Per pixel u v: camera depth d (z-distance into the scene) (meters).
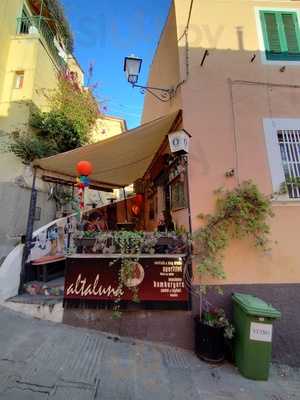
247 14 5.57
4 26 8.95
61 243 6.34
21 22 10.15
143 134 5.25
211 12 5.44
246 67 5.27
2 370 2.98
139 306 4.24
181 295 4.28
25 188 8.27
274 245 4.62
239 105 5.08
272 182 4.85
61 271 5.93
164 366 3.66
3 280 4.55
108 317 4.27
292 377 3.90
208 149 4.82
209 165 4.77
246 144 4.94
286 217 4.74
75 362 3.37
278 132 5.12
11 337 3.70
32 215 5.42
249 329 3.68
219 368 3.84
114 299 4.25
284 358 4.34
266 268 4.56
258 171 4.87
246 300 3.94
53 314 4.30
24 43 9.37
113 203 10.95
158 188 7.25
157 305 4.25
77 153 5.33
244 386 3.45
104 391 2.92
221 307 4.38
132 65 5.32
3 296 4.49
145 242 4.23
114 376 3.22
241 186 4.74
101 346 3.88
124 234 4.28
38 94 9.32
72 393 2.80
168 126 5.36
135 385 3.11
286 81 5.34
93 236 4.29
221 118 4.97
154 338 4.25
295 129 5.12
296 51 5.51
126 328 4.26
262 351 3.63
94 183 9.30
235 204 4.43
